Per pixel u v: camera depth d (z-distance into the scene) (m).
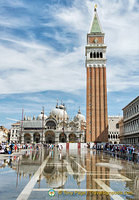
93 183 14.49
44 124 156.38
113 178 16.39
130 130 89.44
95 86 114.00
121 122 110.06
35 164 25.34
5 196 11.09
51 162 27.91
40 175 17.44
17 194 11.51
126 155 43.88
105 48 119.56
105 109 110.38
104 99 111.81
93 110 110.50
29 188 12.88
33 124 157.75
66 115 175.38
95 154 47.34
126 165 25.42
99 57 118.62
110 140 161.12
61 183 14.41
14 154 43.66
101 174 18.27
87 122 109.12
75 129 151.88
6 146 45.09
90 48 119.88
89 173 18.78
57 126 155.75
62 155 42.84
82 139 146.25
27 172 19.02
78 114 188.88
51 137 155.12
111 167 23.22
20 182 14.66
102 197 11.12
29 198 10.76
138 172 19.69
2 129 159.75
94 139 106.75
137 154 39.59
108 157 38.19
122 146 53.84
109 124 164.38
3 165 24.05
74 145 94.62
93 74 115.75
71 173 18.67
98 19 129.25
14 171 19.56
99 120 109.06
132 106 87.00
